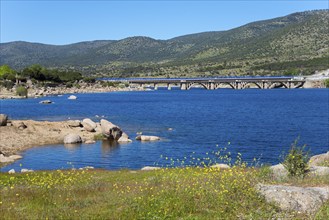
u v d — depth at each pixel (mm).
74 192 16938
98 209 13398
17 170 32625
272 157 37812
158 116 81625
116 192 16375
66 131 53844
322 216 11578
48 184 18469
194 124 67062
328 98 142750
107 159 37688
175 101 134750
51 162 36438
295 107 103375
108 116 81000
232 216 12023
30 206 14148
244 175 16672
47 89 189750
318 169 18141
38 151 42000
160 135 53875
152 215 12047
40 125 56781
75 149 43188
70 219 12195
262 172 17594
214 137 51625
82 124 57875
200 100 140375
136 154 40094
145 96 171750
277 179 16656
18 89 154875
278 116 80750
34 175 24219
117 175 24172
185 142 47562
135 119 75312
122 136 50156
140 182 19594
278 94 180250
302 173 17234
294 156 17625
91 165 35156
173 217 11945
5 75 192125
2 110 94438
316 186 14805
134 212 12609
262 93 194375
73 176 22578
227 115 83938
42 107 105000
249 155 39062
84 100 139375
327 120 71625
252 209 12398
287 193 12969
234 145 45156
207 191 14234
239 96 167500
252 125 65250
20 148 43500
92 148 43812
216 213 12266
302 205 12562
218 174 16656
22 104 117188
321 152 41094
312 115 81688
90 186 18516
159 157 38438
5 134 49781
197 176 17250
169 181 17844
